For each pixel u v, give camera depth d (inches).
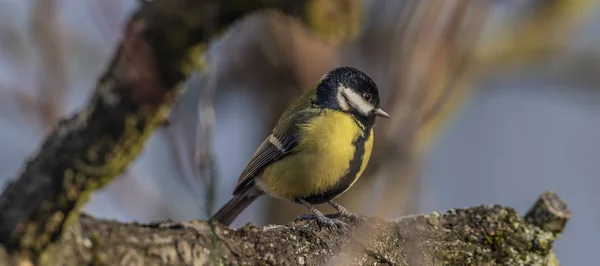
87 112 179.9
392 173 363.3
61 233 195.3
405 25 380.8
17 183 191.8
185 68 169.5
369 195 407.2
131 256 215.0
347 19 177.6
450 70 378.3
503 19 596.4
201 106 226.1
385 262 288.0
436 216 313.7
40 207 188.1
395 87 378.9
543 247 313.1
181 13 163.8
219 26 168.9
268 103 580.1
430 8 377.1
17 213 189.6
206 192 226.4
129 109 174.2
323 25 175.3
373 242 289.3
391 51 392.2
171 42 166.2
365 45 457.4
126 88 171.6
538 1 592.7
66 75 280.5
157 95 172.2
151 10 165.8
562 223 318.3
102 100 175.0
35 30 273.6
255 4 167.2
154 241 221.1
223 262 236.4
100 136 178.4
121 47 171.6
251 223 257.9
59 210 189.2
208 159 227.5
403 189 362.3
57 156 183.6
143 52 167.3
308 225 284.0
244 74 565.6
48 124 273.6
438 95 380.2
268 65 557.3
